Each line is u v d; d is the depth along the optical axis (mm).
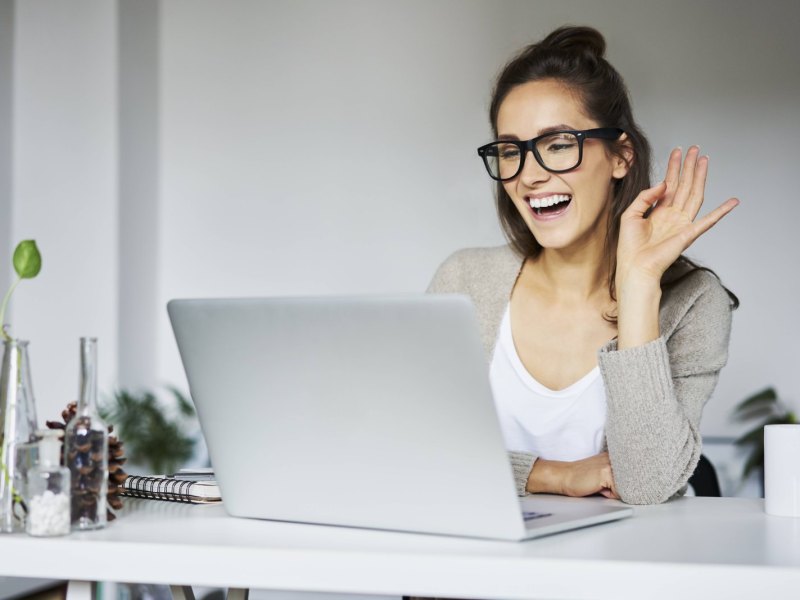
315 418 1077
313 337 1044
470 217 4922
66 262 4680
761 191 4555
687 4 4625
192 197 5164
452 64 4938
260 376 1096
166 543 1005
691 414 1560
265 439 1119
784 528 1104
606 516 1145
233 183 5137
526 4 4840
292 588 968
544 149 1590
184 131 5172
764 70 4559
